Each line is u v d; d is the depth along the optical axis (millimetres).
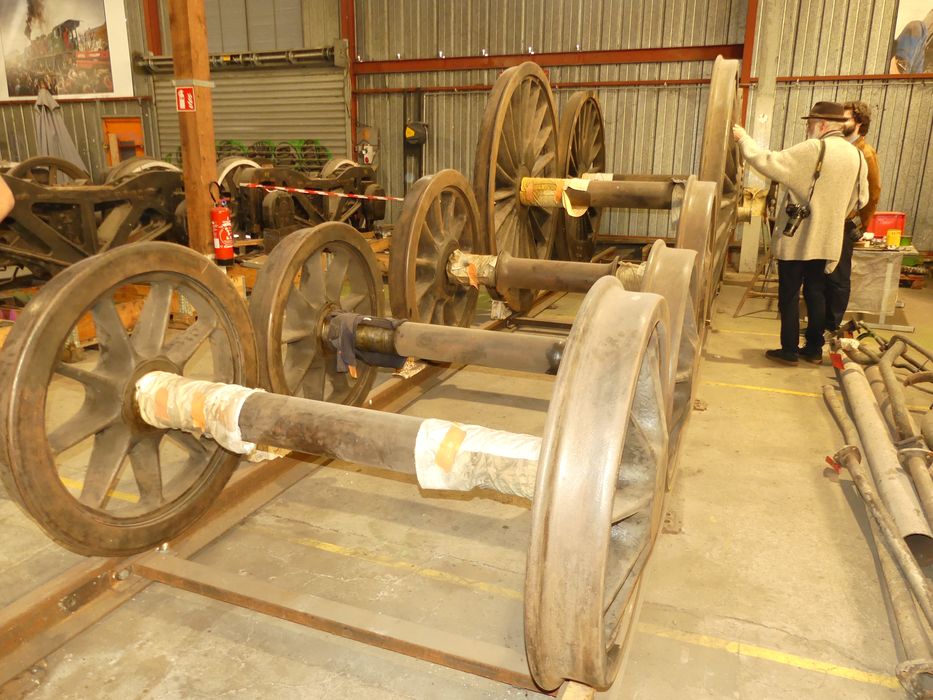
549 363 3246
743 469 3771
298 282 3643
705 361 5711
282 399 2334
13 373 2104
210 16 13164
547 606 1640
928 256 10086
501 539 3105
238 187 7203
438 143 12117
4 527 3188
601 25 10789
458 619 2562
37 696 2207
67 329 2229
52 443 2301
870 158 6027
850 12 9672
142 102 13852
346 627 2289
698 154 10766
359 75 12312
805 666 2350
